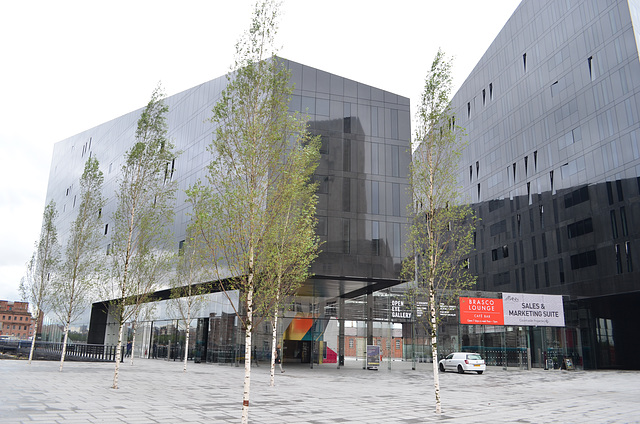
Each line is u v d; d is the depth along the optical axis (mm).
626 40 46719
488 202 68250
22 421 10508
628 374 37562
